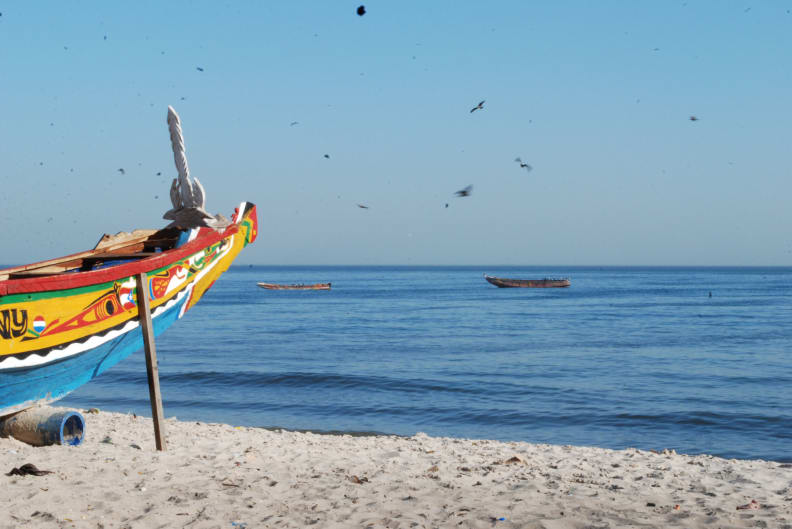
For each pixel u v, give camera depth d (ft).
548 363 98.12
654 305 254.88
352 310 230.07
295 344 126.00
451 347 120.37
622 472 28.94
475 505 20.92
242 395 69.10
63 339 25.25
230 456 28.02
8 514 18.54
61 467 23.66
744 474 28.76
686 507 21.61
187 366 92.32
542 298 309.83
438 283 552.00
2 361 23.03
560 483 25.03
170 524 18.40
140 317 28.12
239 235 38.73
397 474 25.79
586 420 57.72
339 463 27.91
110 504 19.88
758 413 60.64
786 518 20.11
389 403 65.31
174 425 41.14
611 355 108.27
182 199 32.50
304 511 19.93
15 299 22.82
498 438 50.67
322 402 65.41
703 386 77.51
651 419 58.08
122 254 32.63
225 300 298.76
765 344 124.67
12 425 26.99
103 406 60.54
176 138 31.86
